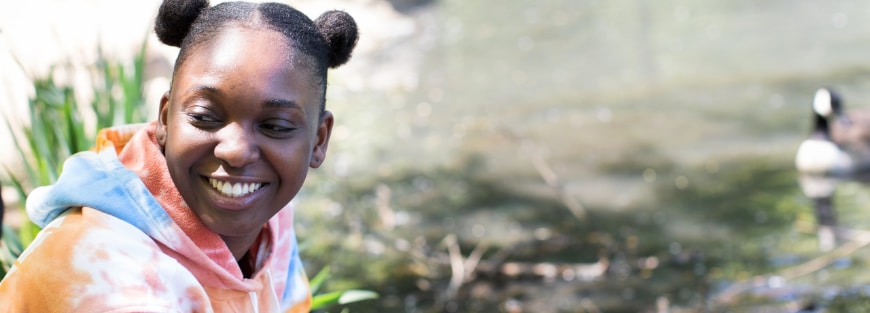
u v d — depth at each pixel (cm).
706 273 459
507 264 462
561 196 558
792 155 616
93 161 153
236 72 141
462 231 508
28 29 669
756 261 471
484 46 921
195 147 144
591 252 482
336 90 783
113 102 334
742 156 617
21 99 523
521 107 735
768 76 781
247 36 144
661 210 537
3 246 251
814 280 449
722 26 946
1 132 505
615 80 798
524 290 441
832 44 856
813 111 675
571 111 721
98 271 142
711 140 647
